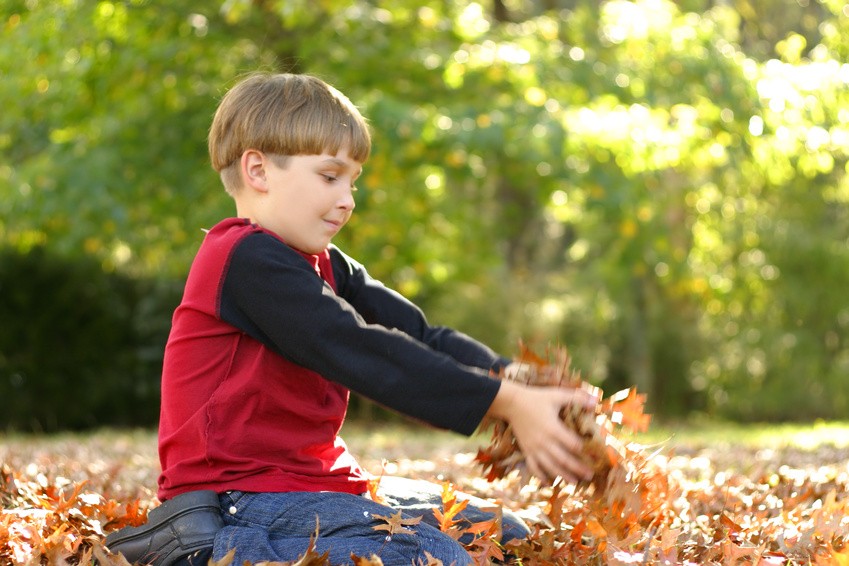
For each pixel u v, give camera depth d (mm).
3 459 4883
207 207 10898
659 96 10922
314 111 2430
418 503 2713
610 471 2430
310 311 2311
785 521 3049
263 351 2375
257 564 2113
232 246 2363
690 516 3166
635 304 17203
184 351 2391
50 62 10180
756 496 3523
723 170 14898
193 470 2357
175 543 2289
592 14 11820
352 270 2803
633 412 2473
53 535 2582
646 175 11555
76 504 3070
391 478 2871
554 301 17234
